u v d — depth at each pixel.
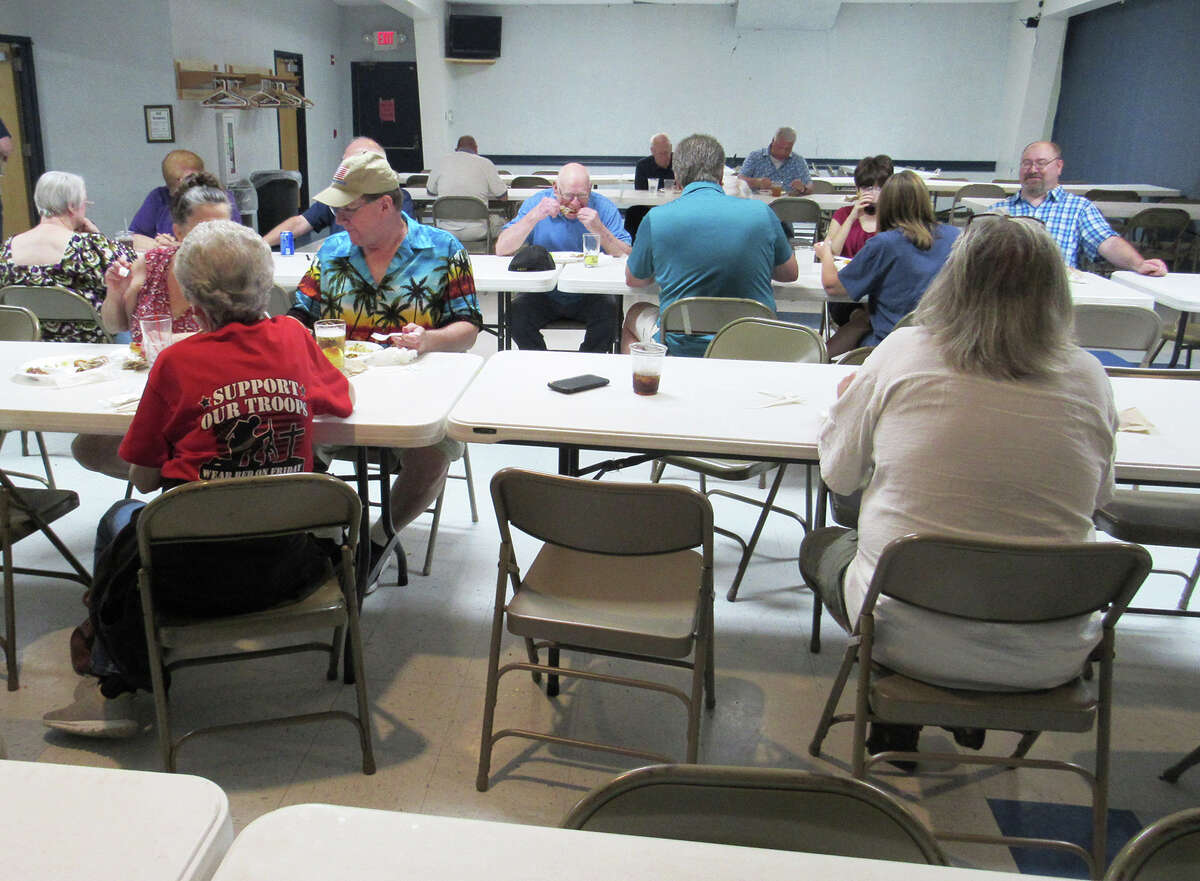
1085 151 10.86
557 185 4.47
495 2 11.88
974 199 7.38
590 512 1.67
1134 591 1.50
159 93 7.66
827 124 12.40
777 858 0.76
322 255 2.76
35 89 7.59
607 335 4.37
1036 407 1.49
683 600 1.88
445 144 11.93
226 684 2.27
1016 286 1.48
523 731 1.89
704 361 2.54
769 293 3.49
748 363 2.53
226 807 0.82
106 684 2.01
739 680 2.32
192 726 2.10
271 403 1.82
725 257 3.36
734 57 12.23
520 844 0.77
